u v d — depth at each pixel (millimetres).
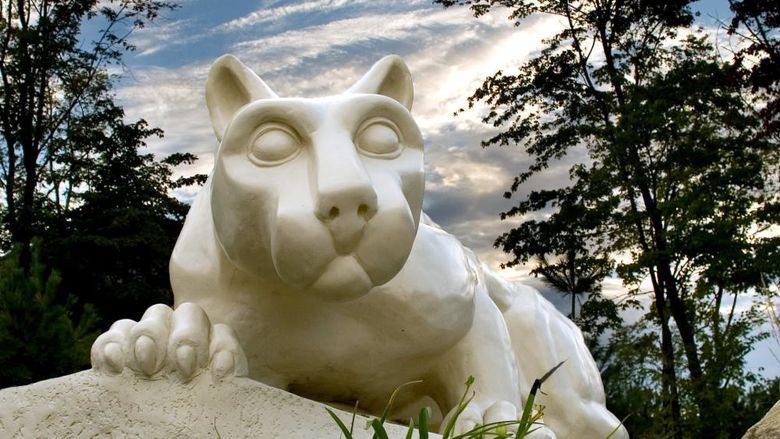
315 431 1840
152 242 14383
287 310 2062
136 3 15688
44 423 1798
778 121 12031
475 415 2182
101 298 13875
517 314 2709
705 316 11945
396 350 2180
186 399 1837
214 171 1858
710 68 12562
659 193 12852
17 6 15617
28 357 4941
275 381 2174
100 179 15422
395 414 2410
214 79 2021
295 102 1789
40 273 5375
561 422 2656
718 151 12453
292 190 1734
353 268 1710
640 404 8266
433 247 2225
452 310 2188
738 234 11891
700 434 10078
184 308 1936
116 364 1832
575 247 13391
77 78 15367
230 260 1918
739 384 10625
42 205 15195
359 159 1748
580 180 13641
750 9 11680
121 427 1811
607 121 13836
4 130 14828
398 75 2107
